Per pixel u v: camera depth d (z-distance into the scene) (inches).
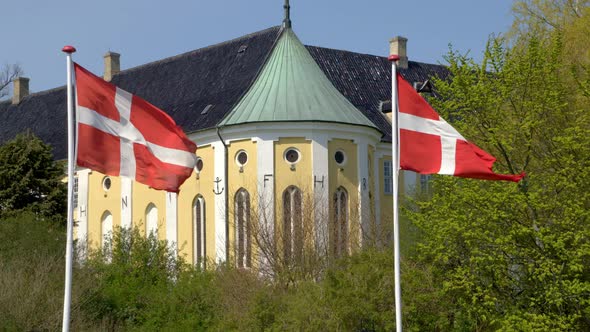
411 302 1295.5
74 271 1657.2
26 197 2161.7
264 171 2049.7
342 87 2546.8
